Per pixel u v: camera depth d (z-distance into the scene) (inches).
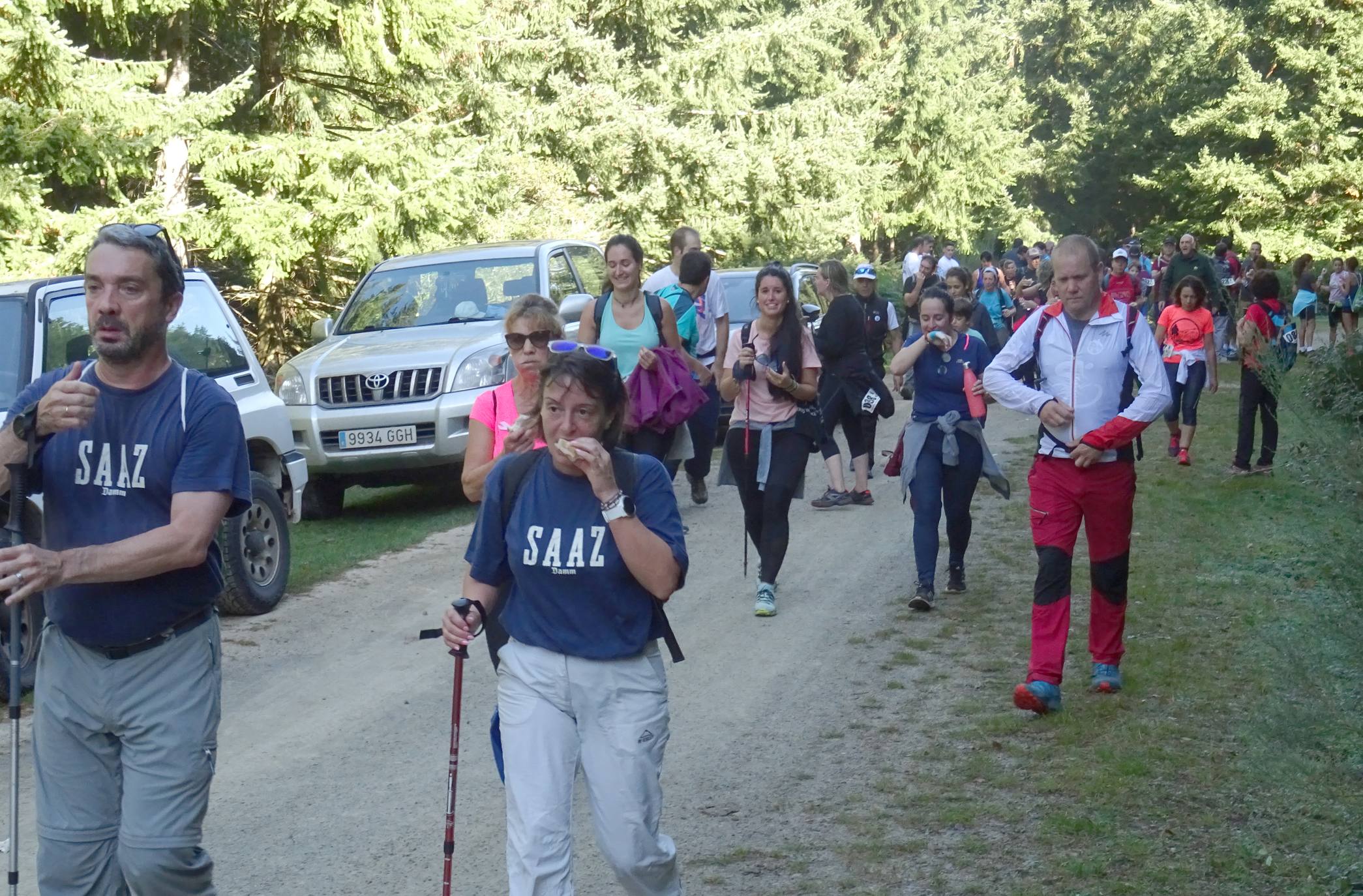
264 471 347.3
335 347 464.4
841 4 1510.8
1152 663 261.1
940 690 256.5
